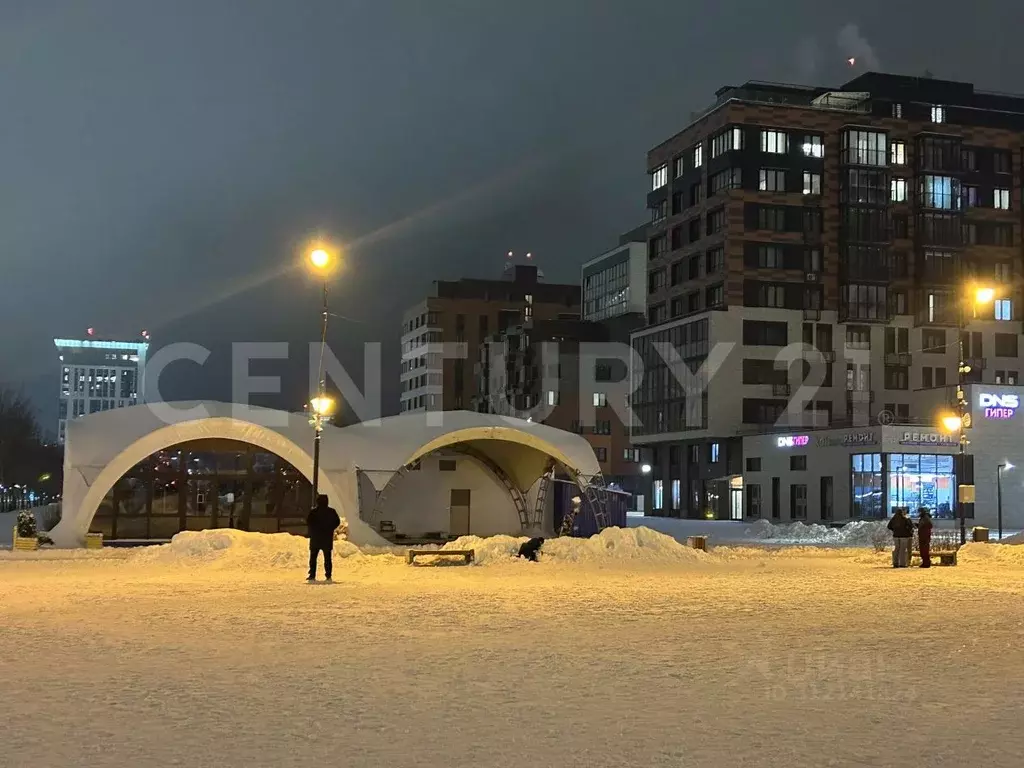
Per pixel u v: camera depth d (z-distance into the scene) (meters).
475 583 23.67
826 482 72.38
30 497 127.38
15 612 17.42
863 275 84.19
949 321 85.50
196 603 18.94
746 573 27.77
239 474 41.19
